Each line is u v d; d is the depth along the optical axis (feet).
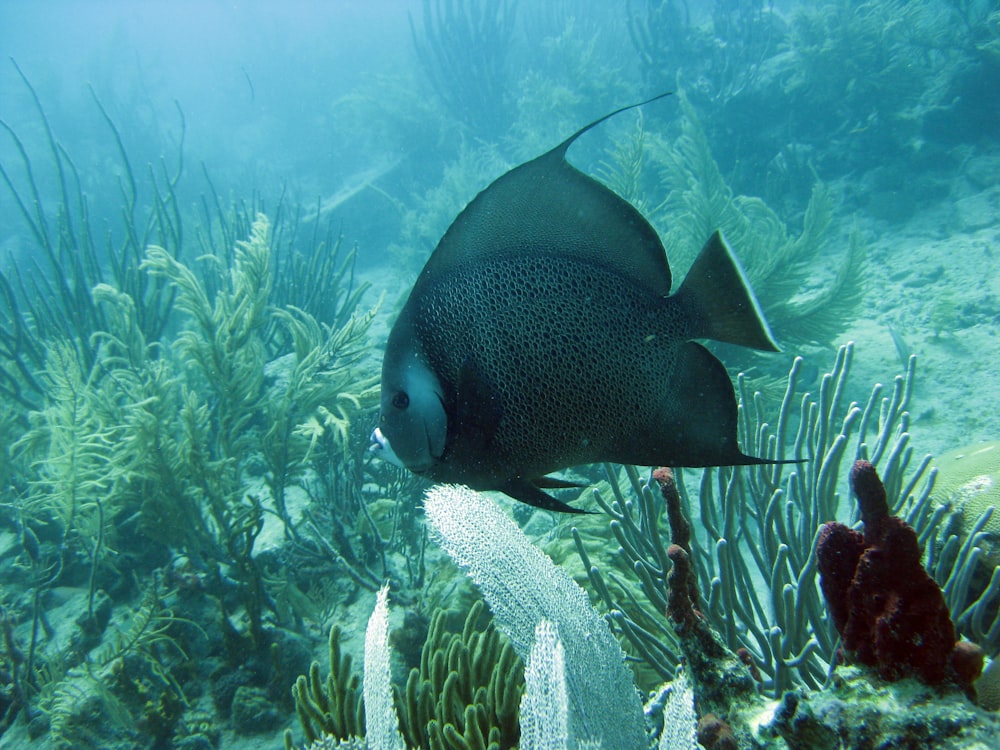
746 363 22.30
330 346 19.26
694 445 5.16
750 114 43.60
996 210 30.83
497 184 5.07
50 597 15.60
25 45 247.50
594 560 12.87
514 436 5.33
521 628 5.37
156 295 25.04
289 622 13.83
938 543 8.22
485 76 59.82
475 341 5.26
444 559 14.61
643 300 5.16
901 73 39.63
